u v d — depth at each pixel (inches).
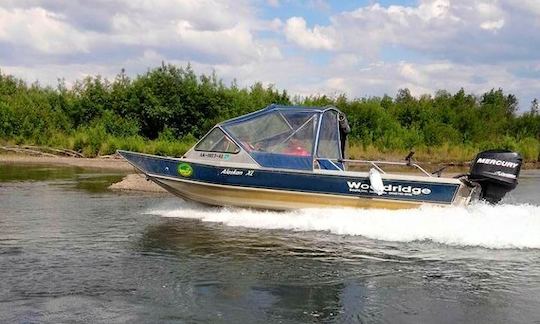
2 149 1198.3
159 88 1461.6
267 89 1652.3
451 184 371.6
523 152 1451.8
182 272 268.7
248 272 271.3
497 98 2406.5
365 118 1467.8
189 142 1359.5
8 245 320.2
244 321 207.0
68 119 1462.8
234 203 416.2
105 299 227.3
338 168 416.8
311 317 212.5
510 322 210.7
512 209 364.8
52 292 234.7
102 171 861.8
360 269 280.4
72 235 350.6
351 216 382.0
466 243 336.8
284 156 405.1
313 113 412.2
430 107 1758.1
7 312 211.0
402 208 379.9
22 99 1473.9
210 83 1517.0
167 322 204.5
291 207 401.1
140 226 382.6
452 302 232.4
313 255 307.4
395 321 209.8
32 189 602.9
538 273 277.0
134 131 1397.6
